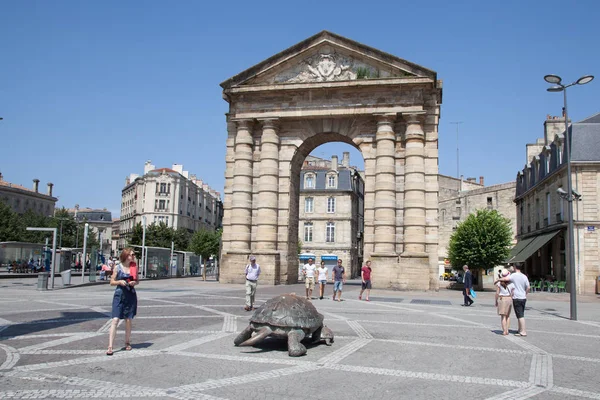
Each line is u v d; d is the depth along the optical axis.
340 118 30.94
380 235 29.09
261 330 9.69
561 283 33.62
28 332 11.58
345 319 14.91
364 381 7.70
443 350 10.29
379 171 29.50
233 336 11.34
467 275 21.48
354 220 67.62
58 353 9.28
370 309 18.08
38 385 7.10
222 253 31.66
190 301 19.53
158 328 12.41
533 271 43.97
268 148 31.19
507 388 7.48
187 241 76.88
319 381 7.64
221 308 17.14
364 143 30.59
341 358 9.27
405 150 29.70
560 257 35.94
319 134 31.50
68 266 44.50
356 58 30.73
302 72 31.30
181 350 9.71
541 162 40.81
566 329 14.25
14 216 67.75
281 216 31.33
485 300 24.69
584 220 32.84
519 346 11.07
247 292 16.70
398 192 29.80
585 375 8.41
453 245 42.31
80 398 6.53
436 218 29.27
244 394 6.88
